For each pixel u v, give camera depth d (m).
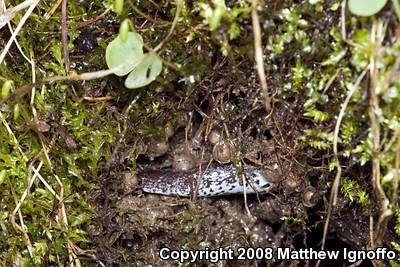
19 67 0.28
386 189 0.26
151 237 0.29
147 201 0.29
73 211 0.28
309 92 0.25
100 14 0.27
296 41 0.25
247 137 0.27
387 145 0.24
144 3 0.26
